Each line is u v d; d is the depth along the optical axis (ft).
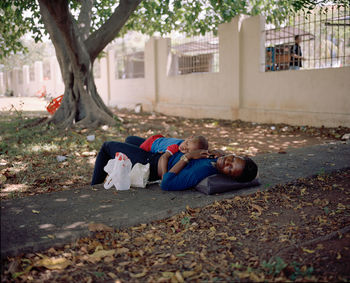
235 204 11.88
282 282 7.39
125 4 29.35
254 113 34.63
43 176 16.08
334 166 16.31
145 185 13.39
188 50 45.42
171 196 12.37
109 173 13.61
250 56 34.76
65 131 27.37
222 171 12.66
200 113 40.60
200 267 8.08
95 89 32.04
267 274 7.75
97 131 27.76
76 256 8.57
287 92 31.81
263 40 33.78
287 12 33.27
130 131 28.45
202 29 37.50
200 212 11.25
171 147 13.29
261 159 18.06
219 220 10.70
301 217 10.84
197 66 43.24
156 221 10.66
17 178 15.75
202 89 40.60
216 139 26.40
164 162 13.11
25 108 48.55
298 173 15.19
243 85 35.91
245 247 9.10
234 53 35.88
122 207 11.29
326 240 9.27
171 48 46.03
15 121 31.07
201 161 12.90
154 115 43.80
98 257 8.54
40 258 8.50
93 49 29.89
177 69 47.09
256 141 25.21
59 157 18.97
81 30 29.86
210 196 12.36
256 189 13.15
